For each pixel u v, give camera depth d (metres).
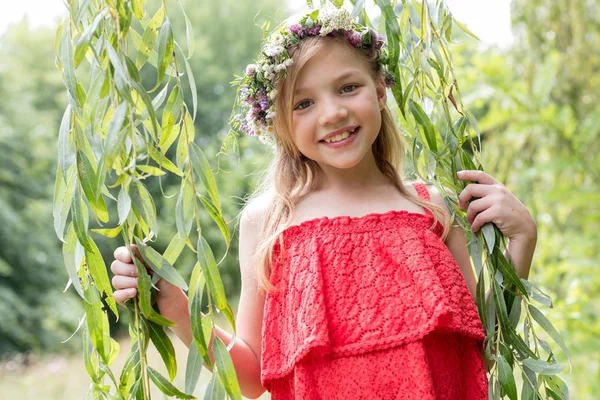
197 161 1.19
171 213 10.34
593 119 3.03
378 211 1.45
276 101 1.43
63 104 12.86
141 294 1.20
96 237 10.49
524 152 3.32
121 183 1.11
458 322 1.31
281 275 1.44
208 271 1.18
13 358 9.12
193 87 1.19
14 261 10.06
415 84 1.40
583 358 2.94
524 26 3.12
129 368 1.26
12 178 10.17
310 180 1.51
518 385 3.55
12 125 10.37
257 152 9.24
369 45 1.43
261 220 1.54
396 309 1.32
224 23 14.27
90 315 1.21
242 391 1.50
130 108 1.07
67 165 1.18
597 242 3.06
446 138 1.38
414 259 1.34
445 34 1.42
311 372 1.33
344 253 1.37
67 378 7.34
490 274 1.34
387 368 1.30
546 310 2.78
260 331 1.51
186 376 1.20
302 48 1.38
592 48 3.06
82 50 1.10
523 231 1.36
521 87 3.16
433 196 1.50
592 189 3.04
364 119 1.38
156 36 1.20
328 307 1.35
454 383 1.33
